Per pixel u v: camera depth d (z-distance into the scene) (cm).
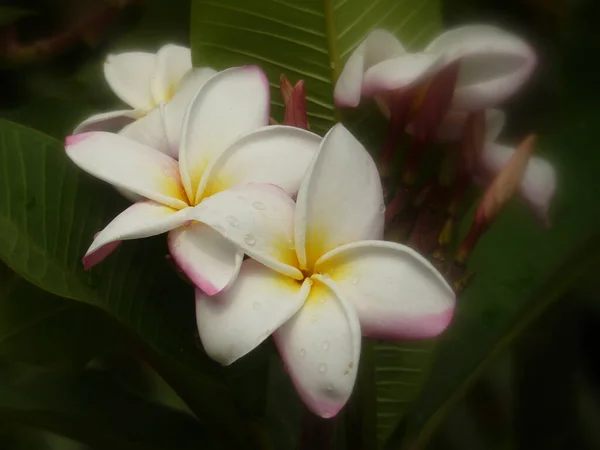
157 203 27
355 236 26
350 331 24
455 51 28
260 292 25
